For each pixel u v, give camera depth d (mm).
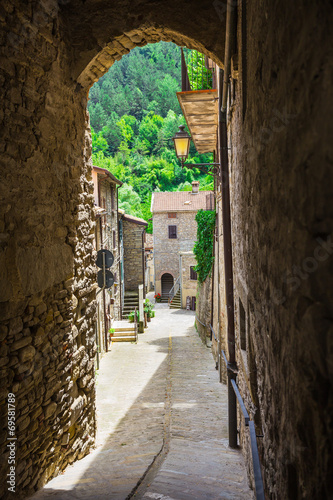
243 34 3145
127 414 6938
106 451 5219
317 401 1170
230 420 5242
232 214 5602
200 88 7699
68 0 4859
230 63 4148
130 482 3885
